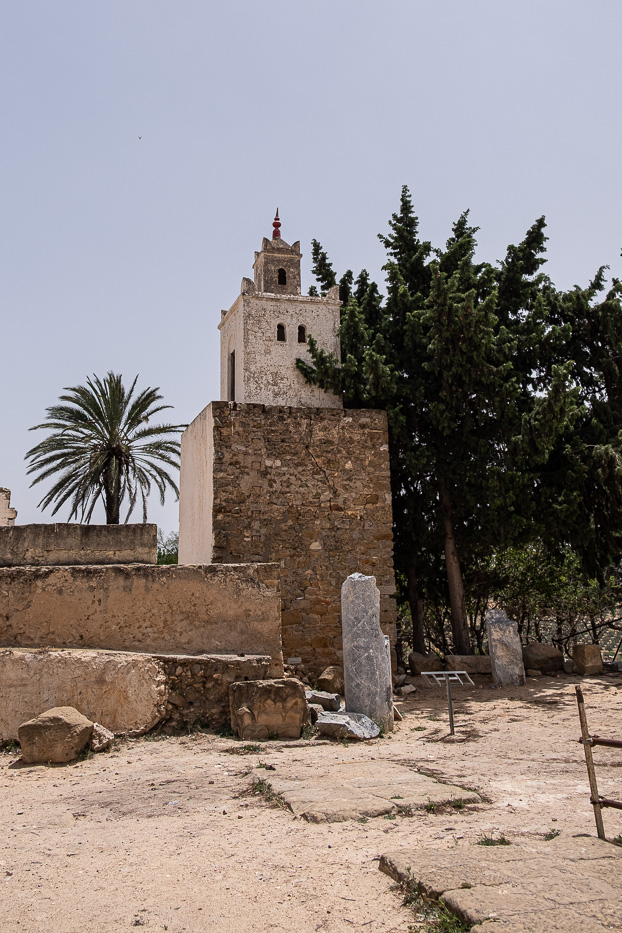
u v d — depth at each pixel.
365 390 17.12
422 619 20.50
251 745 9.01
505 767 7.64
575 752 8.44
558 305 19.22
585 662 16.78
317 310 18.25
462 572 20.97
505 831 5.21
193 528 17.08
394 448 17.70
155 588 10.55
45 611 10.47
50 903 4.27
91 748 8.88
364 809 5.81
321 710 10.44
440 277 16.17
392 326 18.67
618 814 5.62
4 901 4.32
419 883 4.15
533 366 18.38
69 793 7.14
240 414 15.60
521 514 17.20
